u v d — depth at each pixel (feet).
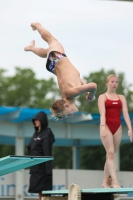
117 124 80.69
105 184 80.74
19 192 102.58
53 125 115.24
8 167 63.77
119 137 80.94
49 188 85.35
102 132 79.20
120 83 306.76
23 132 110.52
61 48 70.59
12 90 351.05
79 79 67.26
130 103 293.43
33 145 86.79
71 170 108.37
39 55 73.87
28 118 107.76
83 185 108.78
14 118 104.63
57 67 68.74
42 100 339.57
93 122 117.60
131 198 110.73
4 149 281.13
